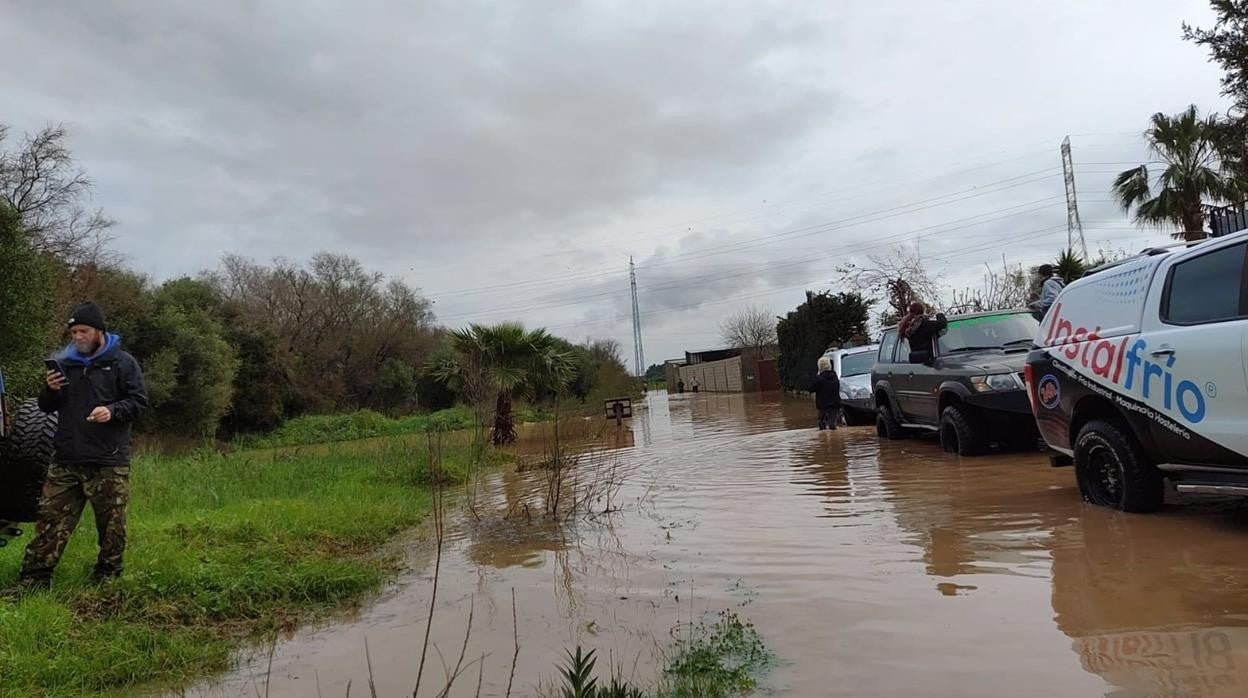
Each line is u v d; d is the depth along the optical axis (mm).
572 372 19047
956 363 9383
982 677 2916
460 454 13492
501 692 3219
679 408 31000
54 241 25875
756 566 4863
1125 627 3273
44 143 24859
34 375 13320
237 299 44875
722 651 3406
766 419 19172
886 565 4598
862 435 12922
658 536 6055
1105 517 5281
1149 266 5289
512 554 5918
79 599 4652
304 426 36844
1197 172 20672
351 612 4676
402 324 47906
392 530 7352
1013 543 4816
